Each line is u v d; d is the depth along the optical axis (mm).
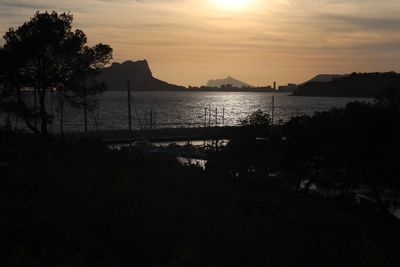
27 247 10117
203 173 31906
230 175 35062
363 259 12820
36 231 10852
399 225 26656
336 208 29125
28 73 38125
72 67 39438
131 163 31234
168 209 16234
